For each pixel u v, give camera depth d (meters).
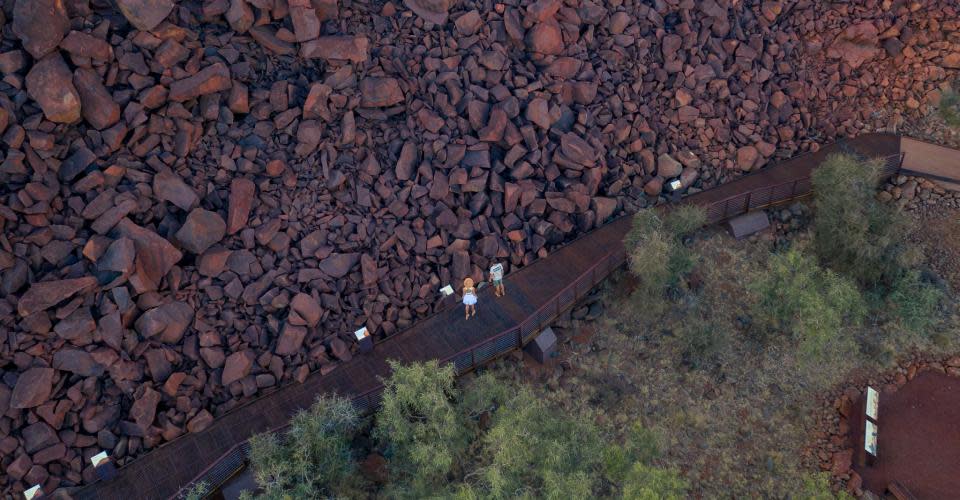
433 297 20.23
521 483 15.17
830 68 26.38
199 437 17.03
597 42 24.25
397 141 21.06
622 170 23.33
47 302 15.97
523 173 21.67
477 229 20.92
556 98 22.95
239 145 19.58
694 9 25.50
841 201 21.31
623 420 19.08
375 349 19.17
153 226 18.08
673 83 24.62
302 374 18.20
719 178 24.27
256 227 19.11
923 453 19.02
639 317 20.98
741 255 22.83
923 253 21.83
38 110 17.06
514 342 19.20
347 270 19.42
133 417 16.38
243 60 20.08
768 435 19.42
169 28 18.55
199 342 17.66
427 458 15.05
